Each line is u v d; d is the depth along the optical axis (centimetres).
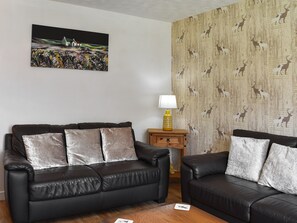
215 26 382
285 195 231
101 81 398
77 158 321
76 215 294
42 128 330
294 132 294
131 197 303
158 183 321
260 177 262
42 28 354
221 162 303
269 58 317
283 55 303
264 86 322
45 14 356
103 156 339
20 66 343
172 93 459
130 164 319
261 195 231
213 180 272
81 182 273
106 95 402
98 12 392
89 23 385
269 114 318
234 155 294
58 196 263
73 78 377
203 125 404
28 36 347
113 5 375
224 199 241
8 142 321
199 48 408
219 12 377
